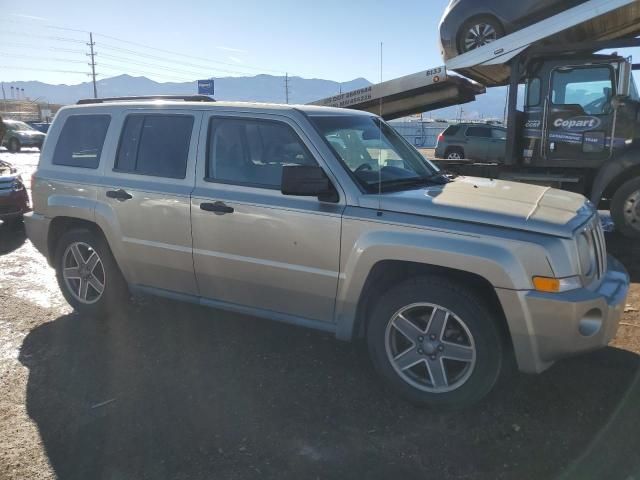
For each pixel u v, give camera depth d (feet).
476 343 10.26
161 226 13.71
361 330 11.96
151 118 14.44
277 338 14.37
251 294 12.88
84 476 8.99
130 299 16.22
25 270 21.27
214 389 11.76
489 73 33.47
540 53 27.58
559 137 28.37
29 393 11.65
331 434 10.09
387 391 11.60
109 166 14.90
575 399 11.07
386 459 9.36
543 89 28.37
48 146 16.40
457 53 32.55
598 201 25.45
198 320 15.69
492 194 11.79
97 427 10.37
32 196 16.39
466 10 31.12
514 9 29.58
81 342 14.25
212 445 9.78
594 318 9.88
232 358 13.23
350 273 11.19
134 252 14.42
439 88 37.55
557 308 9.48
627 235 25.13
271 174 12.50
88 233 15.40
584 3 25.49
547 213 10.40
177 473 9.04
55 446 9.80
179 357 13.30
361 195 11.31
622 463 9.05
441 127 87.35
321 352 13.51
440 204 10.66
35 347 13.97
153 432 10.20
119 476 8.98
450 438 9.91
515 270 9.67
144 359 13.24
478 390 10.37
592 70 27.12
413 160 14.29
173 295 14.33
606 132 27.27
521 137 29.84
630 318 15.24
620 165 24.59
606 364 12.51
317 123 12.43
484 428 10.19
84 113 15.88
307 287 11.90
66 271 16.19
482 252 9.87
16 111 242.17
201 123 13.53
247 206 12.32
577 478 8.71
